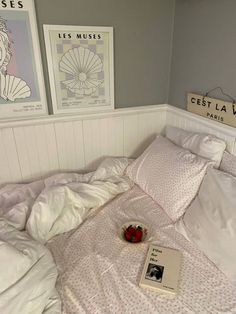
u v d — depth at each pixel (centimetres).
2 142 153
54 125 162
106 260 112
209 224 112
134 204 150
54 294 93
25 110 155
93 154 183
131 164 172
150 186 151
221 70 140
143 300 95
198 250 116
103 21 154
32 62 146
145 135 195
